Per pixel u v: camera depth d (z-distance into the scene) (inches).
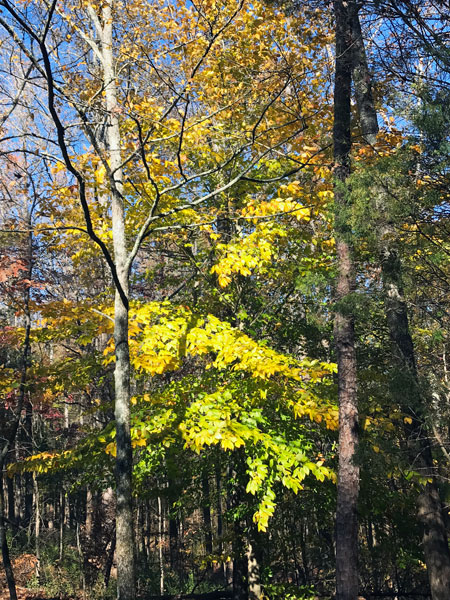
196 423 310.3
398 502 367.9
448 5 277.7
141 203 380.8
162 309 346.0
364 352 438.6
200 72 353.1
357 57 339.0
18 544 779.4
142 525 826.2
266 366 294.2
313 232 436.5
